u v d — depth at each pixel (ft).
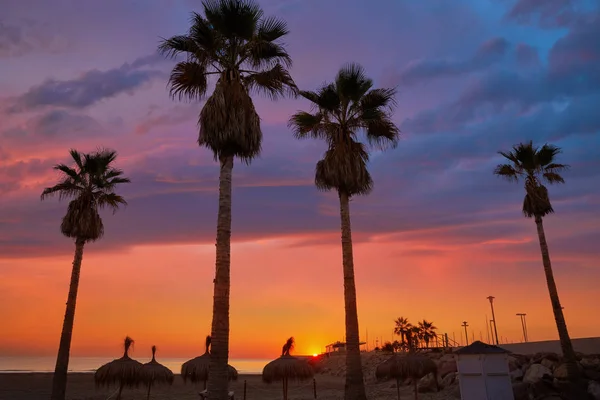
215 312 40.60
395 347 248.93
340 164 69.10
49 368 515.91
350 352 62.13
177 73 49.98
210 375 38.78
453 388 102.17
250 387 169.17
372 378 168.25
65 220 89.40
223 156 46.52
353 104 74.02
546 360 93.86
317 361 309.42
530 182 100.27
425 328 255.09
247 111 47.78
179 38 49.34
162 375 70.90
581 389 77.97
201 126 47.06
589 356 94.38
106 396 119.34
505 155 104.01
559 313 88.58
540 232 97.40
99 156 93.91
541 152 99.86
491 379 50.06
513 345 174.19
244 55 51.42
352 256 67.26
